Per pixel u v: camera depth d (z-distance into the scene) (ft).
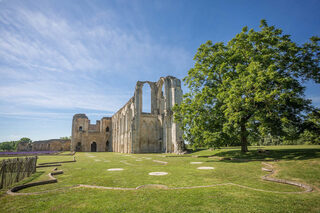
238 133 72.90
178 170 47.39
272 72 54.19
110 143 312.71
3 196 26.25
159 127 198.70
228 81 72.23
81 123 313.32
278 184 31.37
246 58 73.31
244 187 28.78
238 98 59.82
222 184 30.73
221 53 80.12
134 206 21.13
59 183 34.65
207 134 73.15
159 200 22.98
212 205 21.21
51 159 98.22
